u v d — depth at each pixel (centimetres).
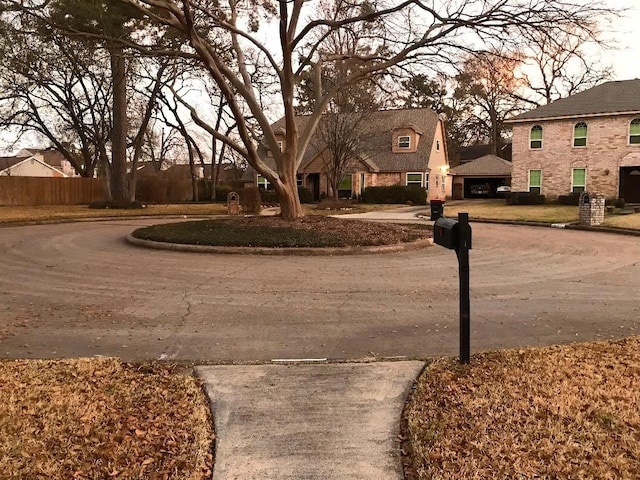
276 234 1234
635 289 784
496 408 348
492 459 288
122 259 1083
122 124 2831
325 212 2667
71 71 2942
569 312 643
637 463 280
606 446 297
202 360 468
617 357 450
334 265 1016
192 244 1221
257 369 438
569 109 2947
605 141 2827
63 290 773
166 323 595
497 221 2125
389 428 336
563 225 1877
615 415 334
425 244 1305
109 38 1250
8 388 380
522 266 1013
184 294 749
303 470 289
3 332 553
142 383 399
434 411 349
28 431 316
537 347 488
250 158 1400
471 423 329
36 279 859
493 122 5050
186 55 1311
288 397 381
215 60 1330
